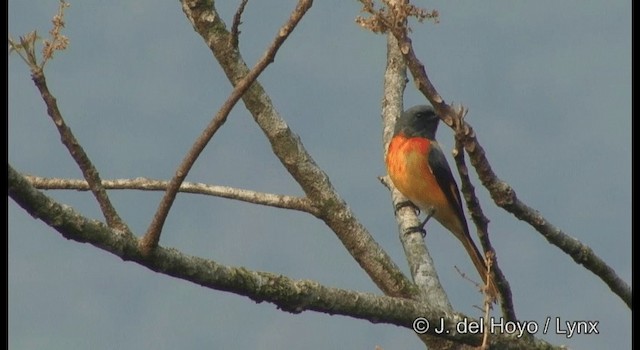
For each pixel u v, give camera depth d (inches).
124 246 302.5
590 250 389.1
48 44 307.9
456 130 332.5
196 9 477.4
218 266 320.2
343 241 485.4
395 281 475.5
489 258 362.3
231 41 476.4
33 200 285.3
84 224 295.0
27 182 284.0
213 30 478.6
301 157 486.9
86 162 306.3
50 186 467.5
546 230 376.2
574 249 385.7
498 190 353.4
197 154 300.5
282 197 488.1
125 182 472.7
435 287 473.7
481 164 343.3
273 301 330.3
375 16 320.2
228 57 478.9
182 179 300.2
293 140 489.4
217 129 300.0
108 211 307.4
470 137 334.0
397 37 321.7
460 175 344.8
